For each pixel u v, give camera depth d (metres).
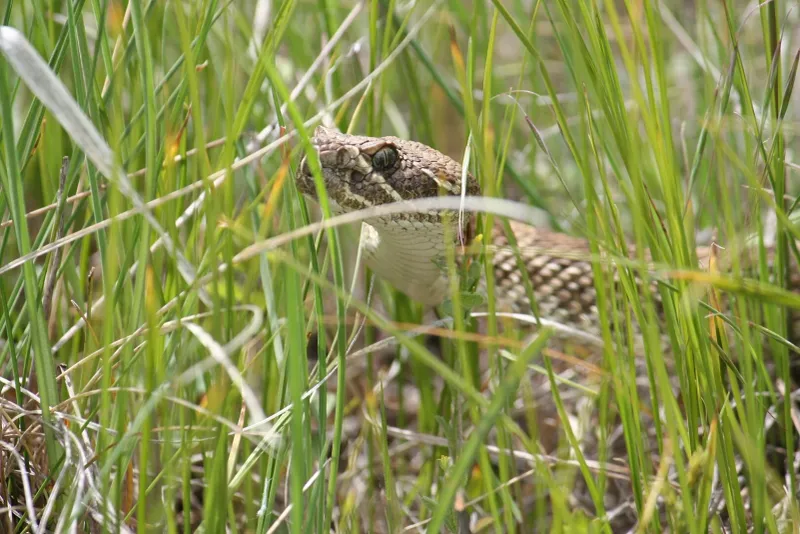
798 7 7.12
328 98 6.06
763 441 4.13
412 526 4.56
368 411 5.62
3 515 4.36
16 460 4.47
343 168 5.06
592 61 4.07
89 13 7.29
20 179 3.81
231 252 3.89
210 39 6.04
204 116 6.23
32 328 3.89
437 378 6.89
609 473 5.15
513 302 6.62
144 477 3.60
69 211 5.14
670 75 8.60
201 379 5.16
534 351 2.98
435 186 5.25
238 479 4.17
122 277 4.30
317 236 4.95
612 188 7.81
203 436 4.68
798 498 4.91
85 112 4.38
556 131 7.77
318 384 3.94
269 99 6.25
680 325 4.13
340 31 5.29
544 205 6.15
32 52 3.07
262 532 3.97
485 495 4.70
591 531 3.81
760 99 7.20
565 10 3.94
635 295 3.94
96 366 4.60
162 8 5.73
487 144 3.83
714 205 5.44
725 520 4.77
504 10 3.98
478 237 4.59
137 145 4.52
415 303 6.62
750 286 3.26
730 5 4.74
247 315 5.54
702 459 3.85
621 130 4.02
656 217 4.11
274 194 3.58
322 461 3.92
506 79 9.25
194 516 5.20
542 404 6.35
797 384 5.89
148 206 3.54
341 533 4.63
